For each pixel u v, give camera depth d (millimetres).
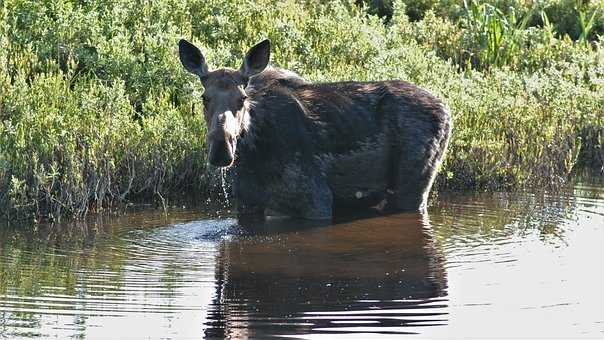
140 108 41562
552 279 28516
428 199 38906
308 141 35125
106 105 39188
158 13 45875
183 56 32844
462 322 24969
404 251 31359
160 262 29703
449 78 47062
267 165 34500
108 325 24406
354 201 37156
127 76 42156
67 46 42844
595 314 25719
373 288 27547
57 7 44781
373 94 36938
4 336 23625
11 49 41906
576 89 48812
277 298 26609
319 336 23844
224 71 32156
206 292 26953
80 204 35312
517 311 25922
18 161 35281
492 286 27875
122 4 45719
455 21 60250
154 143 37844
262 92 34750
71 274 28328
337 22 50188
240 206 35156
